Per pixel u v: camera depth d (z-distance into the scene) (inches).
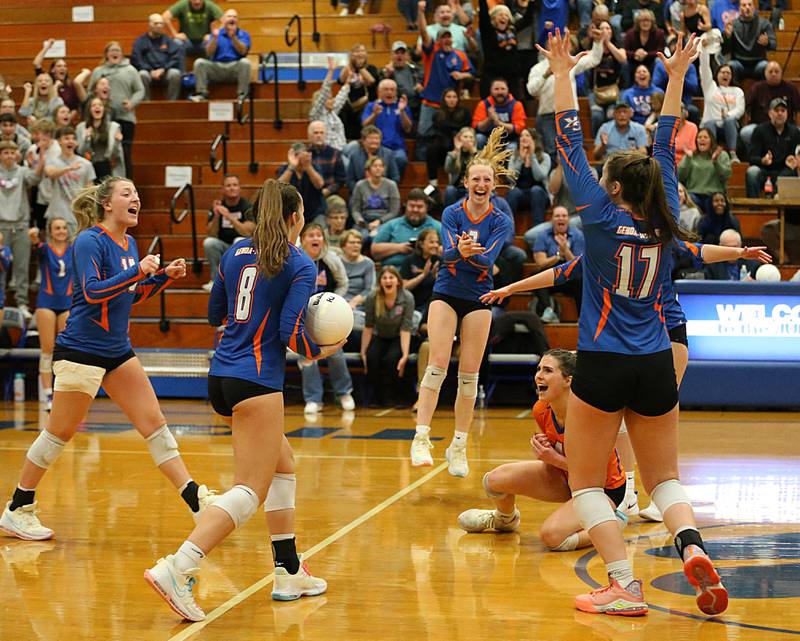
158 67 941.2
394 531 322.7
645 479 235.3
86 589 256.8
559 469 307.9
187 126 900.6
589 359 227.0
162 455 318.7
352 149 787.4
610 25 848.9
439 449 502.6
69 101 895.1
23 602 245.1
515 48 823.7
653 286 226.1
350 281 695.1
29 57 1021.8
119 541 309.0
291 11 1024.2
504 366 684.7
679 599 246.1
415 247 686.5
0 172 737.6
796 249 753.6
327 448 499.8
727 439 531.5
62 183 748.6
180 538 312.3
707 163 756.6
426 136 832.9
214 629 223.6
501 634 219.3
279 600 246.2
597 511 233.3
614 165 225.6
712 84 821.9
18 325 725.3
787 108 797.9
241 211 743.1
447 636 217.9
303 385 655.1
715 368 637.3
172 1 1036.5
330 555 291.3
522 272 701.9
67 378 306.2
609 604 232.5
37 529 311.3
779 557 285.4
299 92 925.2
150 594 252.2
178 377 719.7
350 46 1001.5
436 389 400.5
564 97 237.3
